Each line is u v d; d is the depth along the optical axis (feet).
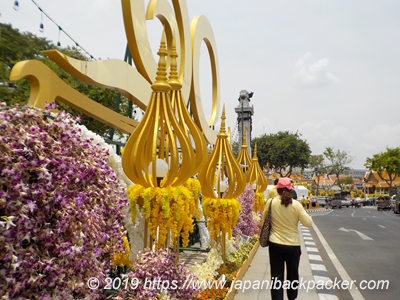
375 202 167.22
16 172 6.35
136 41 20.20
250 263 26.35
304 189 92.84
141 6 20.99
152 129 13.87
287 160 108.99
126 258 13.96
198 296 14.85
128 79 19.06
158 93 14.12
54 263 7.04
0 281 6.13
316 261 27.40
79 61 14.76
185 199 14.40
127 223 15.10
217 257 20.44
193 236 32.35
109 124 18.07
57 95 13.20
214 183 21.44
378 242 38.32
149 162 13.79
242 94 63.62
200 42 33.60
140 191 13.64
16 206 6.28
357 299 19.25
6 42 24.20
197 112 32.71
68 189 7.71
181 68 27.96
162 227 13.48
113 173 9.78
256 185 39.68
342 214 90.79
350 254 31.27
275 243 15.66
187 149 14.19
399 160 147.13
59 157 7.30
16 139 6.66
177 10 27.71
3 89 24.00
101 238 8.62
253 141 113.29
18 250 6.39
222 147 21.65
